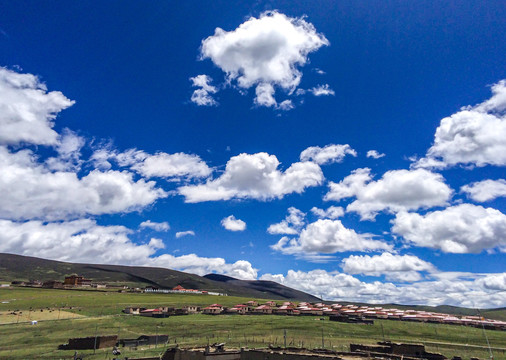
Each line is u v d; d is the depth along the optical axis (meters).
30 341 86.19
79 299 179.38
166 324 119.12
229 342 89.25
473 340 97.25
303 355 50.53
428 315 157.75
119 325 113.38
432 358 60.62
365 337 100.31
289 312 160.38
